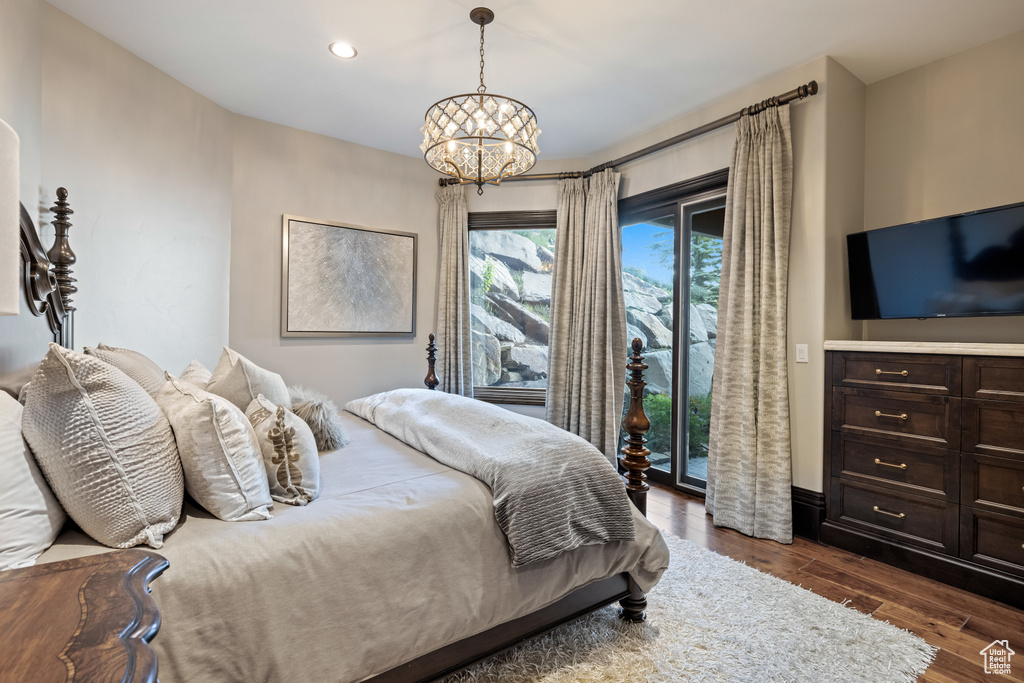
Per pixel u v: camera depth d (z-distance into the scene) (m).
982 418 2.12
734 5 2.24
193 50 2.61
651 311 3.78
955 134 2.62
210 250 3.15
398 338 4.12
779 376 2.70
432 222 4.29
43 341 1.77
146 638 0.62
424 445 1.97
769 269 2.76
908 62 2.72
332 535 1.26
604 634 1.74
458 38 2.52
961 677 1.57
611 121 3.47
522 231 4.35
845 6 2.24
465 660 1.43
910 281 2.50
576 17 2.34
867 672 1.57
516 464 1.58
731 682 1.52
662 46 2.58
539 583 1.53
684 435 3.53
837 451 2.59
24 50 1.97
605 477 1.68
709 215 3.36
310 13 2.31
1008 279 2.19
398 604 1.29
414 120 3.49
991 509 2.09
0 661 0.53
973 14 2.29
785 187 2.75
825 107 2.65
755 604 1.96
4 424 1.06
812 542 2.64
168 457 1.24
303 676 1.14
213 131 3.19
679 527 2.85
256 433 1.53
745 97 3.03
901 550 2.33
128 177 2.60
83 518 1.09
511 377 4.37
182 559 1.10
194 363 2.22
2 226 0.65
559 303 4.01
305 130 3.66
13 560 0.95
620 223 3.99
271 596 1.13
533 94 3.09
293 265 3.59
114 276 2.51
